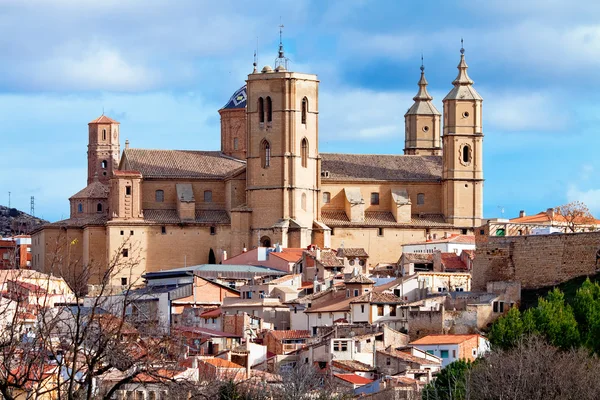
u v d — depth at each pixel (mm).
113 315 88250
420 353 181750
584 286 196875
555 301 191375
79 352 86312
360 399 154875
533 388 147250
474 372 152875
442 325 199750
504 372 149875
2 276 167750
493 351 170500
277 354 184750
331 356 178250
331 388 154500
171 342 91125
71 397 82000
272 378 157250
